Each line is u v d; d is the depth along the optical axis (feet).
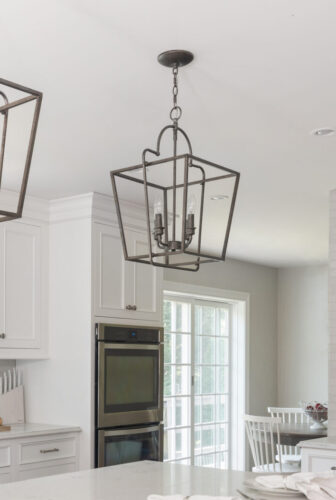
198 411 23.30
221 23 6.88
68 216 14.67
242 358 25.21
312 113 9.59
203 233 19.30
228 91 8.76
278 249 22.35
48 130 10.20
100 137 10.59
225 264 24.52
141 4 6.49
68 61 7.84
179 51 7.48
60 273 14.70
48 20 6.84
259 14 6.68
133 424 14.71
